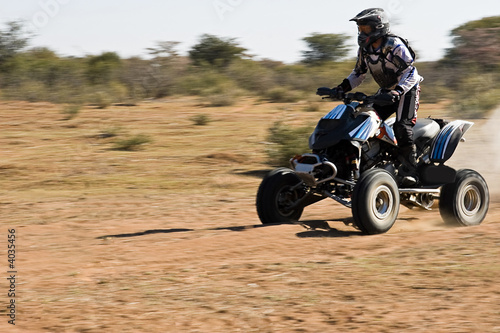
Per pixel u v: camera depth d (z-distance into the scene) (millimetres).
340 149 8141
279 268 6441
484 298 5363
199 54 64438
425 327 4730
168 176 14992
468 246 7215
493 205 10695
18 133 23094
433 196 8906
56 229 9352
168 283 6027
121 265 6789
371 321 4871
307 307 5230
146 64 45969
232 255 7082
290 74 49969
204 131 23562
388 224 7996
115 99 39562
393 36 8148
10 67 45125
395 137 8320
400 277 6031
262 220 8602
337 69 50844
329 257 6910
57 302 5488
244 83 48938
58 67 46031
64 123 26078
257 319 4984
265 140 20766
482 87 33625
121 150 19453
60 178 14781
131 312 5199
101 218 10312
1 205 11758
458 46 44969
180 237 8133
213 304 5363
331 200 11539
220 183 13867
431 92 35531
